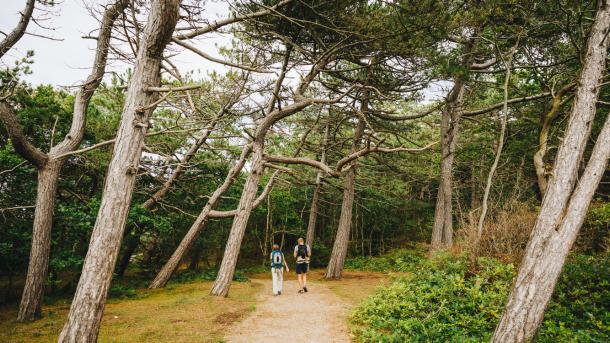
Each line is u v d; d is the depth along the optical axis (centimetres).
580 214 441
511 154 1450
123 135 511
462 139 1909
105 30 880
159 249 1969
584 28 783
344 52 997
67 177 1271
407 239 2853
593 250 872
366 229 2948
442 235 1395
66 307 948
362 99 1377
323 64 1044
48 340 630
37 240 809
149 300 1016
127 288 1314
